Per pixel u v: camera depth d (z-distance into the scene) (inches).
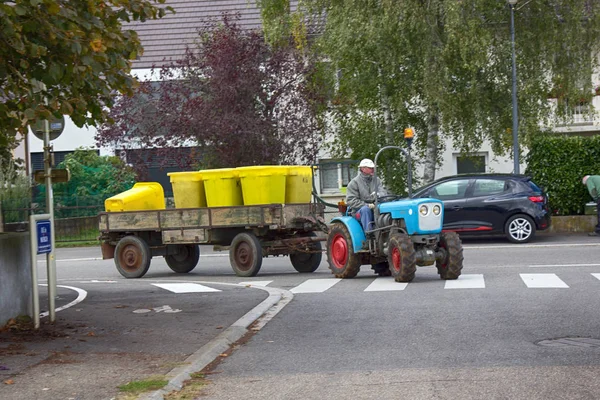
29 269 503.5
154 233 842.8
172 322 487.8
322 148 1328.7
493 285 608.1
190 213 799.1
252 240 770.2
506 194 1039.0
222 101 1165.1
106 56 412.5
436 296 561.6
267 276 772.6
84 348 407.5
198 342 419.2
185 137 1167.0
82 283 768.9
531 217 1030.4
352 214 698.8
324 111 1299.2
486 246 980.6
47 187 503.5
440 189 1058.7
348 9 1142.3
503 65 1181.7
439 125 1242.0
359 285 647.1
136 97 1227.2
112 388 320.8
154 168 1606.8
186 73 1218.0
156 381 327.6
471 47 1095.6
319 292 617.6
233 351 408.2
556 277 643.5
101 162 1541.6
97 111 449.4
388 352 385.4
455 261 642.8
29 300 501.7
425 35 1123.3
